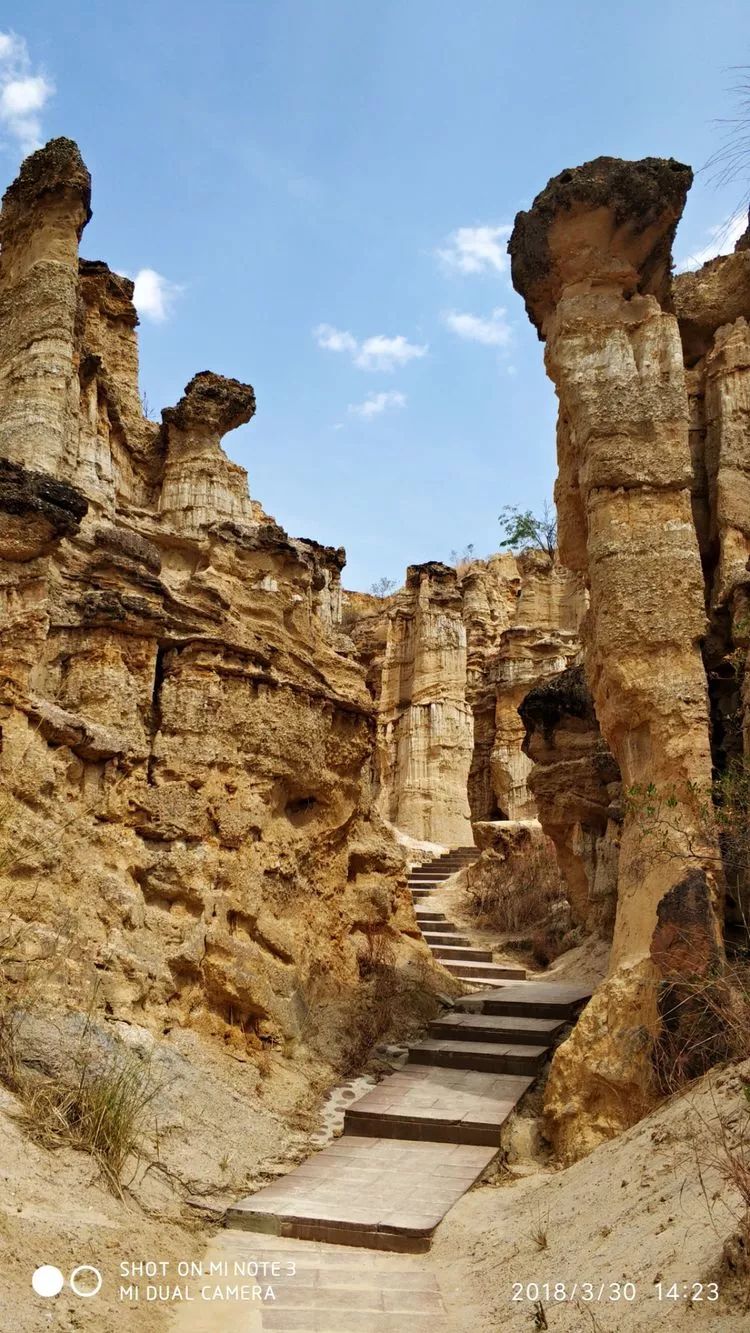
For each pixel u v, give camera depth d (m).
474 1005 12.12
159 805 9.72
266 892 10.53
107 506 11.53
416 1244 6.88
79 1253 5.50
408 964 12.48
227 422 12.94
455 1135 8.74
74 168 11.41
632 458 9.31
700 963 7.72
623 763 9.31
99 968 8.45
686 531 9.18
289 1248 6.80
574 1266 5.66
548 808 15.22
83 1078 7.11
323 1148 8.62
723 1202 5.19
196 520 12.20
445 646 26.91
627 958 8.51
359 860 12.87
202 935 9.48
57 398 10.64
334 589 22.58
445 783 25.61
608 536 9.22
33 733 8.66
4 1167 5.94
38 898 8.23
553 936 16.00
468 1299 6.00
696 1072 7.49
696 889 7.96
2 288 11.65
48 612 9.55
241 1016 9.72
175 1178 7.28
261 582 11.71
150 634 10.10
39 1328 4.66
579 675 14.96
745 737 8.71
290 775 11.12
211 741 10.27
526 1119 9.10
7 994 7.53
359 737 12.70
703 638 9.59
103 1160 6.62
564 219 9.84
